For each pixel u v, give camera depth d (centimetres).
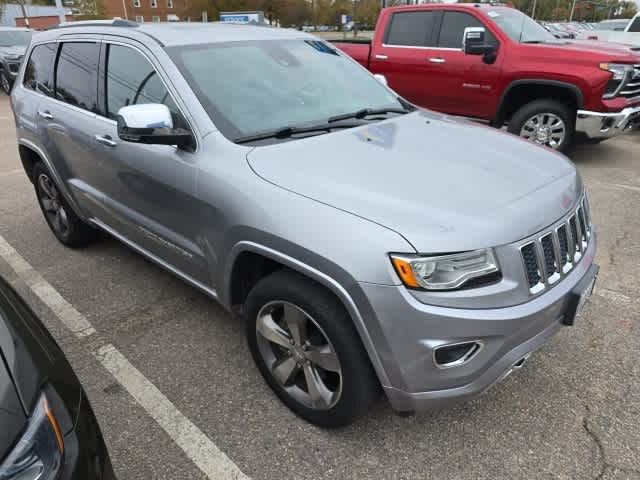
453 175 224
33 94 404
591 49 612
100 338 305
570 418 239
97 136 317
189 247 270
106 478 149
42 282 373
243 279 250
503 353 193
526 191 217
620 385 259
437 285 182
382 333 186
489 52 638
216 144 248
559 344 291
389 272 182
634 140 806
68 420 143
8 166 703
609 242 423
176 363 282
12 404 132
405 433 232
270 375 247
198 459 221
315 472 214
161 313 329
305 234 200
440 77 695
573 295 214
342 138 261
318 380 226
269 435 233
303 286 210
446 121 313
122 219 325
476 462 217
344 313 201
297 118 279
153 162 273
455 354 188
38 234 464
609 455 219
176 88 266
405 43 723
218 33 315
